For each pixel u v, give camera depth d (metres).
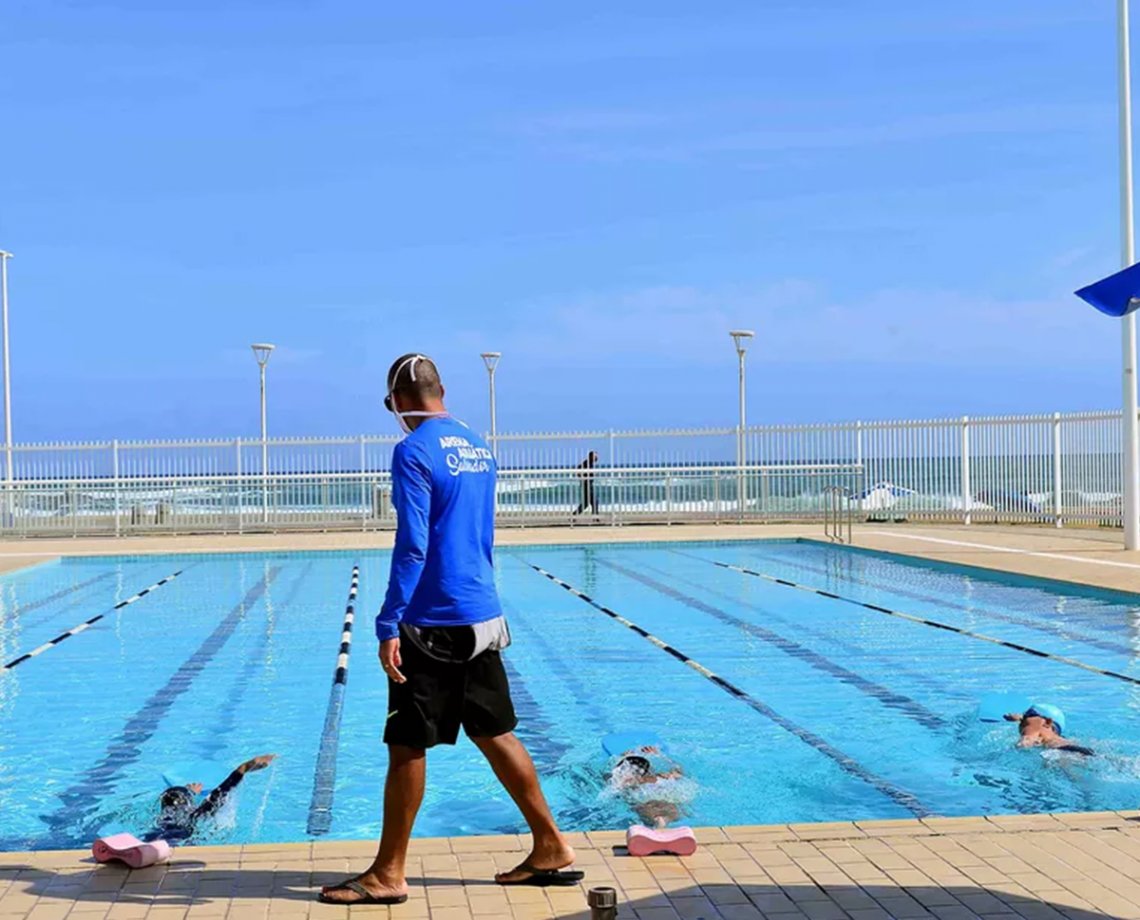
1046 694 7.90
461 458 4.19
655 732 7.06
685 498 24.00
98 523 22.95
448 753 6.71
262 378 26.22
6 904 3.95
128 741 7.14
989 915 3.78
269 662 9.58
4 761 6.72
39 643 10.66
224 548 19.14
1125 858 4.25
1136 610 11.54
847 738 6.86
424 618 4.08
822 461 24.06
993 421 21.42
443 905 3.95
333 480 23.39
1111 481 18.69
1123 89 14.66
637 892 4.04
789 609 12.12
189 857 4.43
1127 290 5.86
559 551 19.08
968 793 5.78
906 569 15.50
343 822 5.54
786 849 4.42
